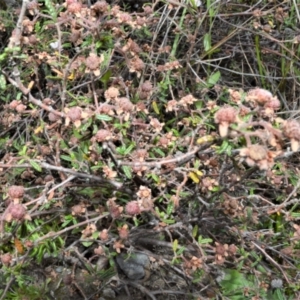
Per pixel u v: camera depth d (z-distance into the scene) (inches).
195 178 53.3
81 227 60.7
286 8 86.6
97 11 57.3
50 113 57.3
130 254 58.9
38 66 69.8
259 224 68.6
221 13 88.0
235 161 47.1
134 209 50.6
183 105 62.7
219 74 78.7
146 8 73.3
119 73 72.5
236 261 60.2
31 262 61.0
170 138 57.8
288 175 64.7
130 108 51.7
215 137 43.6
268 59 92.2
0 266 58.0
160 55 83.1
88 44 60.9
